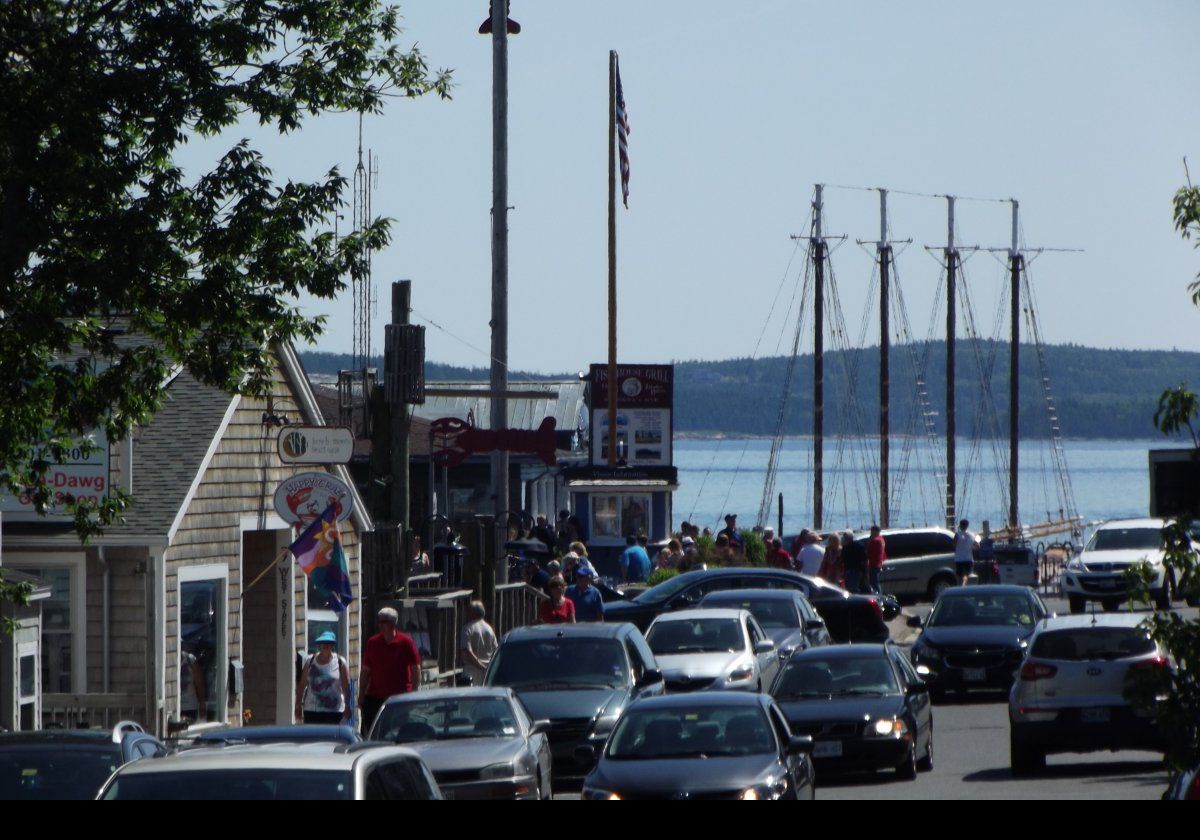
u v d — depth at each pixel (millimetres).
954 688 117312
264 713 105625
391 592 100312
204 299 68750
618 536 193000
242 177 69688
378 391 100438
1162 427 44938
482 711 73250
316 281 70750
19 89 67875
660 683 91688
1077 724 82688
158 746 56906
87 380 69562
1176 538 45156
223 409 99625
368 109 73125
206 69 69500
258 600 106375
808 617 121562
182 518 94312
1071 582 173625
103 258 67500
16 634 79000
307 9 70875
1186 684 44438
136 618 91750
